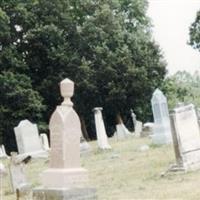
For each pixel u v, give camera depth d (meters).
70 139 11.36
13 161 16.94
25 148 30.28
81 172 11.26
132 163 20.22
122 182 15.68
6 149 46.78
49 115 50.44
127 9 59.25
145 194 12.89
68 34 51.78
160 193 12.73
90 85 49.16
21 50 51.44
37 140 31.12
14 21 50.81
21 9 50.25
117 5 56.41
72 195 10.78
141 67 50.44
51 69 50.06
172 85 61.88
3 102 46.25
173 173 15.65
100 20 52.09
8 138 46.91
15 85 45.69
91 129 54.16
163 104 26.36
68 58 49.16
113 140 36.53
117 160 22.17
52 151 11.41
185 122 16.38
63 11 51.84
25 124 30.81
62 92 11.71
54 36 49.84
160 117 26.19
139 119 54.56
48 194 10.91
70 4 53.19
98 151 27.56
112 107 52.12
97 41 51.91
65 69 49.75
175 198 11.79
